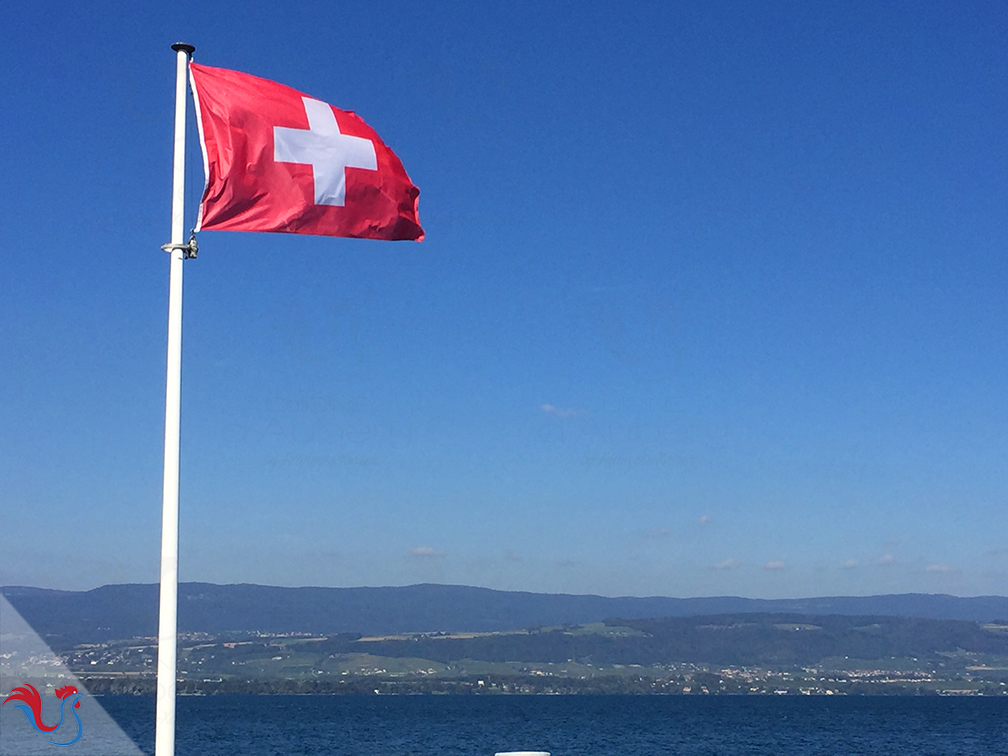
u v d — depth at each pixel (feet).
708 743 301.22
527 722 451.53
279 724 431.43
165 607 37.22
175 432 38.68
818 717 507.30
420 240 46.26
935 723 434.30
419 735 347.97
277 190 42.96
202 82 42.50
